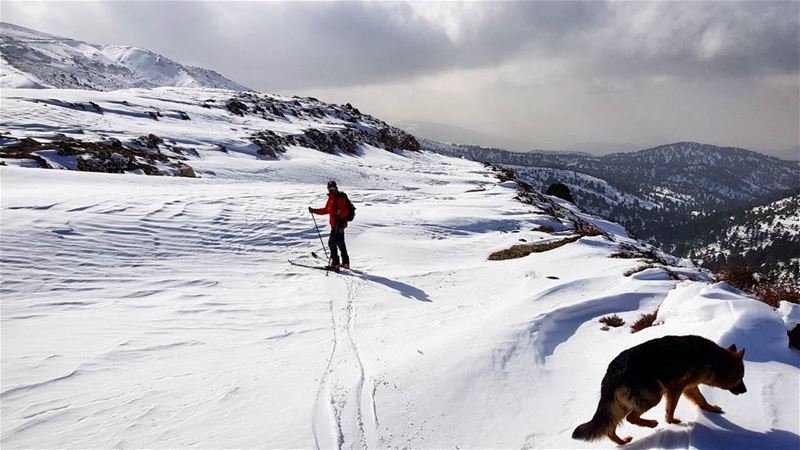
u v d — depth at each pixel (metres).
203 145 37.00
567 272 11.14
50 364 5.78
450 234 18.00
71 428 4.60
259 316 8.31
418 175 46.72
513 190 40.69
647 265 10.59
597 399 4.88
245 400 5.31
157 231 12.46
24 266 8.87
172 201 15.57
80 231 11.21
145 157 28.11
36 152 22.98
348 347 7.02
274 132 51.19
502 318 7.07
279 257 12.58
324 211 12.17
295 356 6.63
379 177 40.66
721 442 3.72
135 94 57.50
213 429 4.71
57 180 17.84
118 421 4.77
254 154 39.41
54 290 8.27
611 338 6.48
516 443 4.36
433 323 8.01
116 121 37.22
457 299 9.84
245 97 72.94
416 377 5.59
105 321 7.34
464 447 4.39
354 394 5.39
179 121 45.44
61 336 6.60
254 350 6.81
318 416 4.95
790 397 4.22
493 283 11.10
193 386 5.60
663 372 3.88
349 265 12.70
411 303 9.62
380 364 6.14
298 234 14.55
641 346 4.05
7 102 33.84
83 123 33.41
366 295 10.07
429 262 13.87
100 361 6.01
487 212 23.08
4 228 10.32
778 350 4.96
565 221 27.05
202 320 7.86
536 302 7.88
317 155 47.00
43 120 31.02
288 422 4.83
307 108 79.12
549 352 6.19
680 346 4.02
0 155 21.45
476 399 5.10
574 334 6.80
